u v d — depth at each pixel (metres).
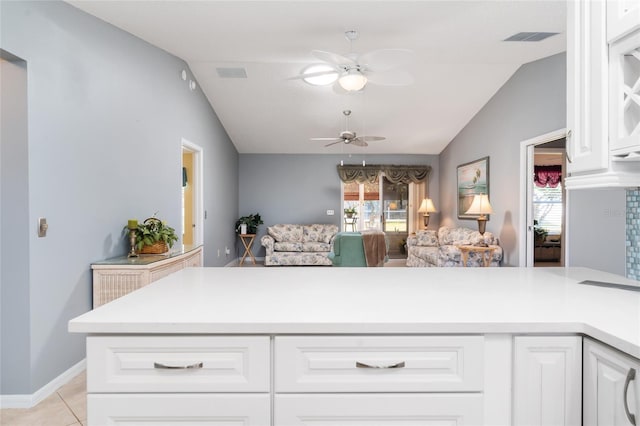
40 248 2.22
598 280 1.49
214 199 5.75
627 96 1.11
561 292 1.27
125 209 3.12
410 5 2.68
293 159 7.78
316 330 0.94
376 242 4.78
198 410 0.94
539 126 4.23
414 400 0.95
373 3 2.66
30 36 2.16
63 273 2.40
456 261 5.14
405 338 0.94
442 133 6.73
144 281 2.64
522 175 4.59
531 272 1.67
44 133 2.26
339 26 3.05
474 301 1.15
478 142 5.83
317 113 5.91
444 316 0.99
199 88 4.96
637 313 1.01
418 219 7.91
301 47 3.55
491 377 0.96
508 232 4.92
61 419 2.00
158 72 3.68
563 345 0.96
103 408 0.94
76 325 0.93
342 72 3.39
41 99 2.23
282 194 7.78
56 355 2.33
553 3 2.66
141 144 3.38
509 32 3.18
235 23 3.01
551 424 0.96
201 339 0.94
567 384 0.96
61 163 2.40
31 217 2.15
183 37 3.32
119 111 3.04
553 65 3.97
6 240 2.13
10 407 2.11
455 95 5.30
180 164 4.22
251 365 0.94
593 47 1.22
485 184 5.55
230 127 6.45
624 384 0.82
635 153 1.10
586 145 1.26
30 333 2.14
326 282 1.45
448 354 0.95
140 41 3.35
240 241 7.68
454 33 3.20
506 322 0.94
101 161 2.81
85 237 2.62
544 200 7.35
